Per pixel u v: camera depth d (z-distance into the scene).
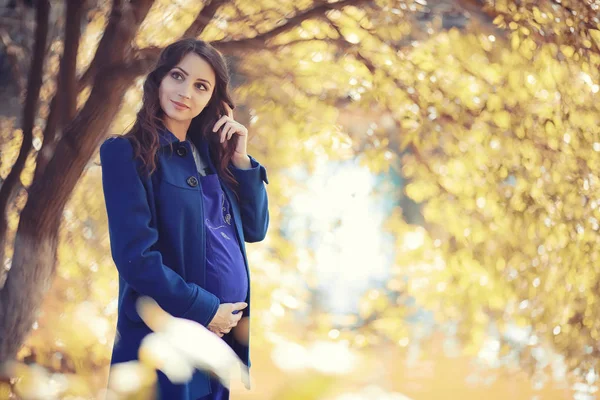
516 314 5.47
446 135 5.64
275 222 7.13
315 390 0.49
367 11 5.36
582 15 4.89
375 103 5.87
